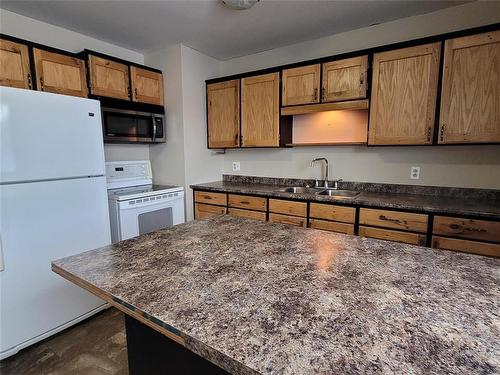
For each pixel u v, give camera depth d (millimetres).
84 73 2418
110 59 2568
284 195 2514
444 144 2045
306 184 3000
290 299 723
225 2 1950
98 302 2076
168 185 3205
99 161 2039
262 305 694
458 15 2174
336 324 616
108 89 2564
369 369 487
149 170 3281
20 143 1618
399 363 501
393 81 2170
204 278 847
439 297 734
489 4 2068
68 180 1857
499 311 669
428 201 2078
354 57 2312
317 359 512
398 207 1984
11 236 1608
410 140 2152
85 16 2297
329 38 2734
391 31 2432
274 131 2822
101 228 2074
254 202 2721
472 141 1938
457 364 499
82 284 842
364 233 2154
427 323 620
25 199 1654
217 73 3414
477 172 2178
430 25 2277
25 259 1674
